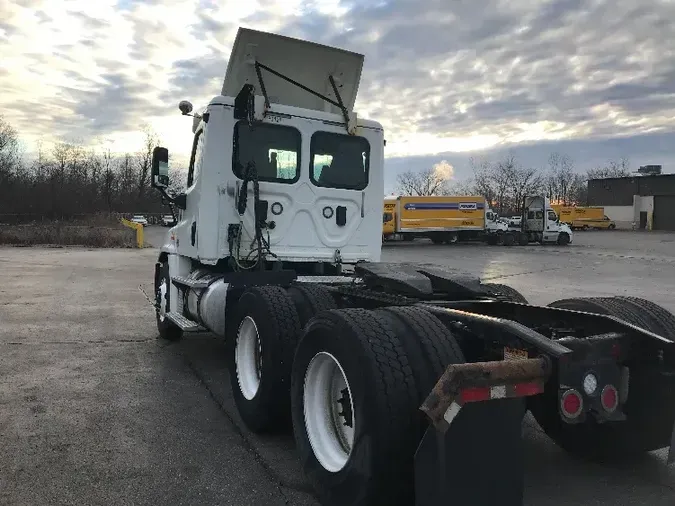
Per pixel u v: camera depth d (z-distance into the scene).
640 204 73.31
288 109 6.29
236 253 6.08
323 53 6.69
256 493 3.54
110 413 4.98
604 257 28.75
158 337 8.30
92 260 22.84
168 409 5.11
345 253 6.61
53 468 3.84
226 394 5.58
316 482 3.35
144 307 11.10
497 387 2.60
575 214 68.62
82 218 60.69
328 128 6.49
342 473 3.08
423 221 41.25
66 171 72.94
